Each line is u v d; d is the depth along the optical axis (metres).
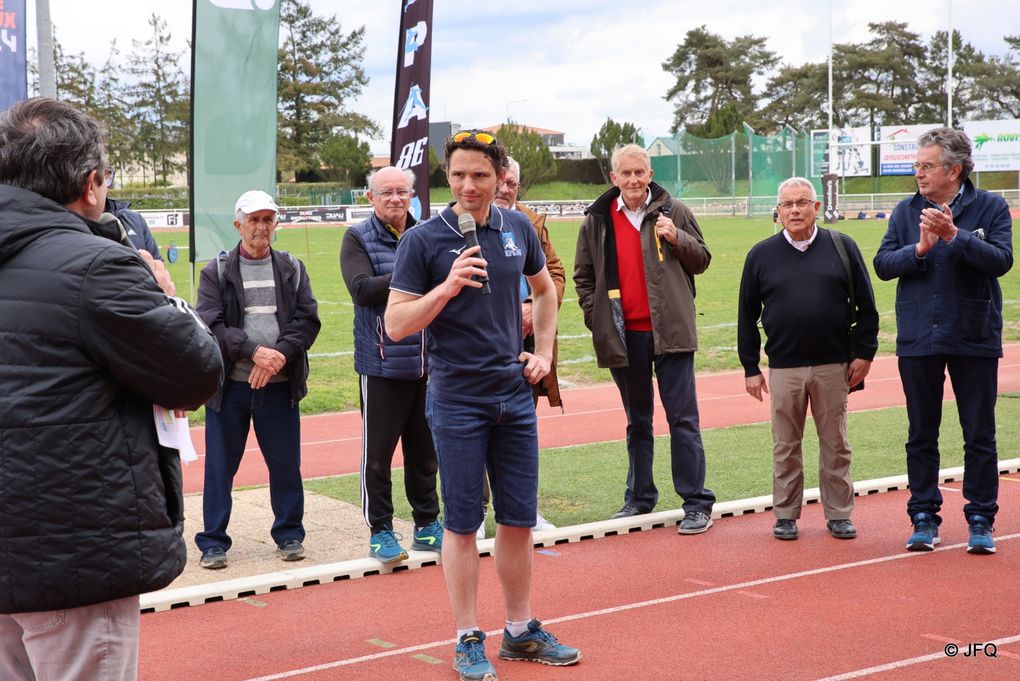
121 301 2.52
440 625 4.70
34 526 2.47
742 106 80.00
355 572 5.48
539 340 4.25
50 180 2.58
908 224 5.72
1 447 2.47
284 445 5.75
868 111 74.25
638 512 6.54
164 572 2.62
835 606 4.82
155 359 2.56
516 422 4.09
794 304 5.89
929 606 4.79
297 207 50.88
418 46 8.50
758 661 4.16
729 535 6.18
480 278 3.91
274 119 8.40
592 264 6.43
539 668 4.15
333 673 4.14
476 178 3.93
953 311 5.53
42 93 9.71
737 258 28.52
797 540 6.02
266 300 5.74
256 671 4.18
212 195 8.20
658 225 6.11
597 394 11.88
